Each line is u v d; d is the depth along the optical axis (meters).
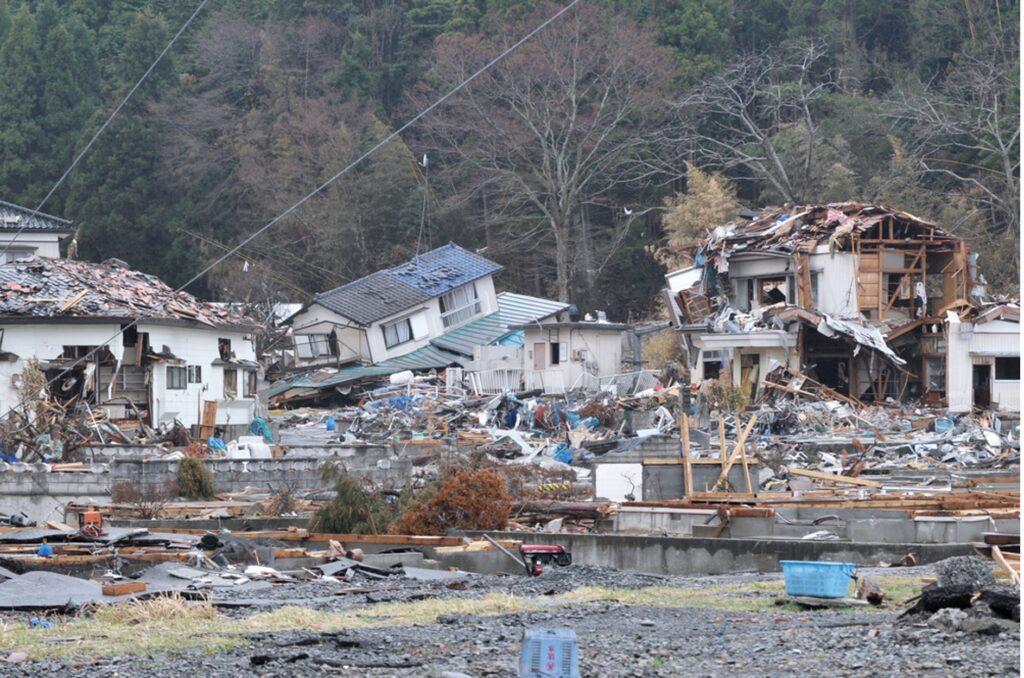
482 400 121.38
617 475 70.75
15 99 189.75
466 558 50.62
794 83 181.88
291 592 42.75
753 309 134.25
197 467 69.19
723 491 67.94
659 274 184.88
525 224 184.38
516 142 175.00
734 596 41.19
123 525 58.44
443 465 75.88
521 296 166.88
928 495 65.25
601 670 28.72
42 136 190.25
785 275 131.62
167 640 32.59
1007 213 161.88
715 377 131.25
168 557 47.22
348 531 57.41
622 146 172.75
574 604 39.59
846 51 192.12
